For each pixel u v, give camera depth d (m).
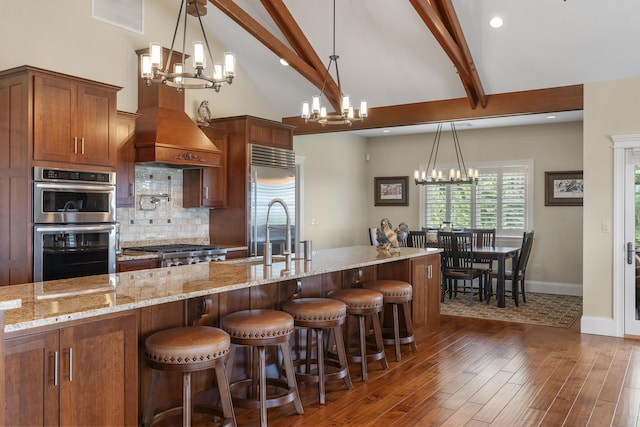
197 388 3.07
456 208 8.84
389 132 9.10
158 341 2.53
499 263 6.86
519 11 4.72
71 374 2.08
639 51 4.80
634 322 5.16
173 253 5.05
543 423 3.05
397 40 5.42
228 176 6.16
